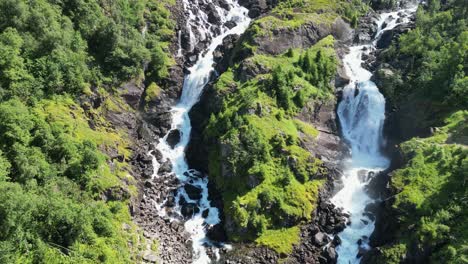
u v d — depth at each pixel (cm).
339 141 7194
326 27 8638
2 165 4841
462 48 6875
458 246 4750
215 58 8506
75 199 5256
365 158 7188
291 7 9162
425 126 6731
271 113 6781
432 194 5362
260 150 6244
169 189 6519
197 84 8162
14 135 5188
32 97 5931
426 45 7731
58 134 5691
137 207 6056
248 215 5759
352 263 5491
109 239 5094
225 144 6350
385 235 5441
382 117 7325
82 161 5603
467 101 6594
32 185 4959
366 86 7550
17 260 4309
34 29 6512
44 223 4672
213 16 9225
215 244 5759
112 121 6981
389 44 8569
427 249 4928
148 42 8181
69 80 6500
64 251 4672
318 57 7650
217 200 6316
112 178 5912
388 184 5797
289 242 5659
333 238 5775
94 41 7375
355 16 8962
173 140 7350
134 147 6969
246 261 5475
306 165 6288
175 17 8988
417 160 5844
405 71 7606
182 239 5794
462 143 6006
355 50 8562
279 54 8056
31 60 6234
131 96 7438
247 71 7481
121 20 7969
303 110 7075
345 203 6247
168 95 7981
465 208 5081
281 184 6047
